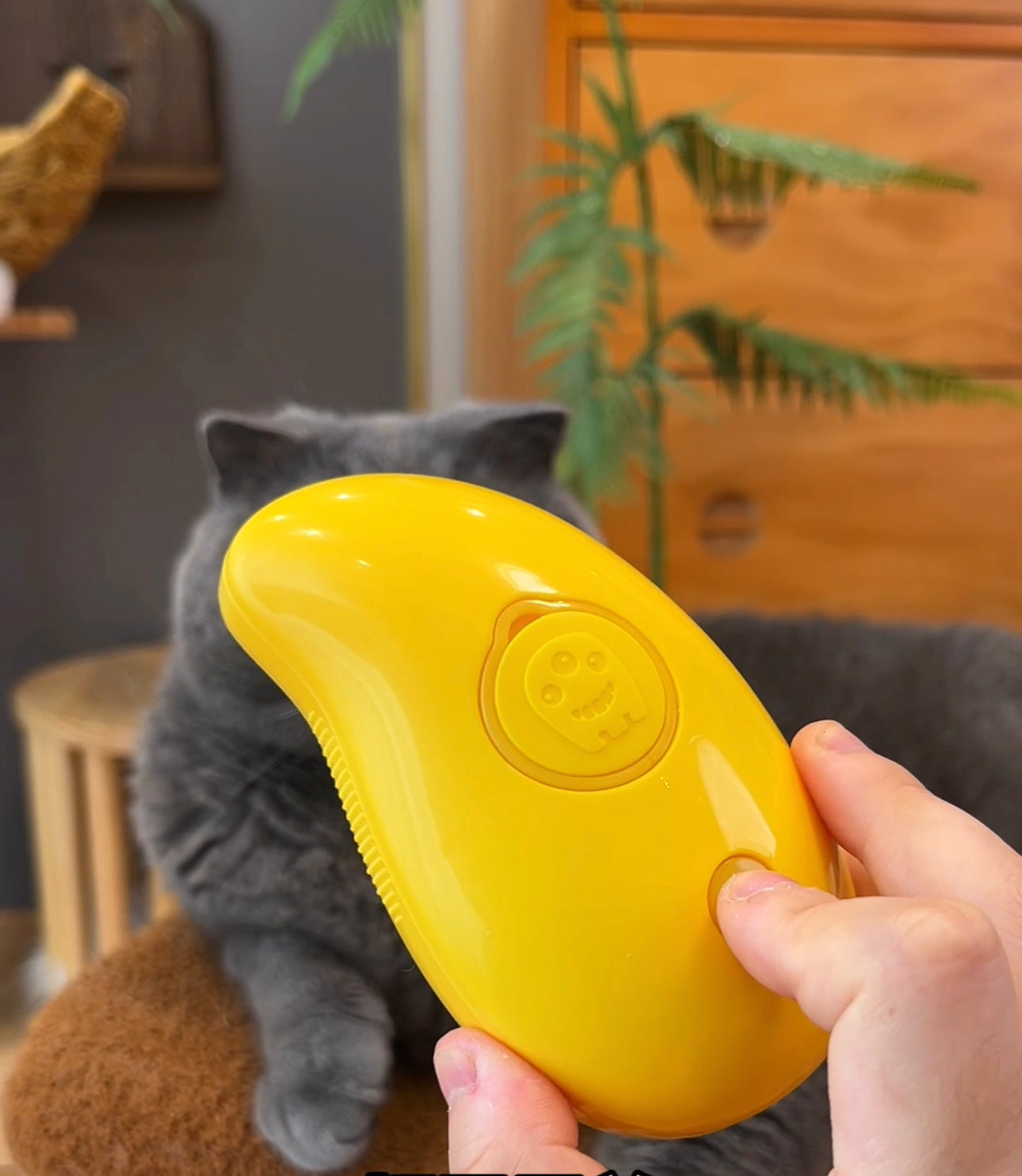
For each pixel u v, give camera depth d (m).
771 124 0.67
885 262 0.70
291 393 0.86
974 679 0.52
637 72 0.66
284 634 0.24
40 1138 0.34
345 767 0.24
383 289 0.85
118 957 0.42
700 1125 0.23
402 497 0.25
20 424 0.84
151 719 0.43
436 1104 0.38
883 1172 0.21
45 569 0.87
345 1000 0.37
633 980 0.22
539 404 0.46
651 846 0.23
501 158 0.76
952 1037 0.21
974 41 0.67
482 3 0.76
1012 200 0.70
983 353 0.72
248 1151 0.34
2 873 0.92
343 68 0.81
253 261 0.84
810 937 0.21
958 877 0.25
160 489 0.87
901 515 0.74
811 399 0.71
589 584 0.25
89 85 0.67
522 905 0.22
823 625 0.56
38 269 0.78
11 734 0.90
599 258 0.60
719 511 0.74
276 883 0.38
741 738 0.24
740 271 0.70
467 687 0.23
